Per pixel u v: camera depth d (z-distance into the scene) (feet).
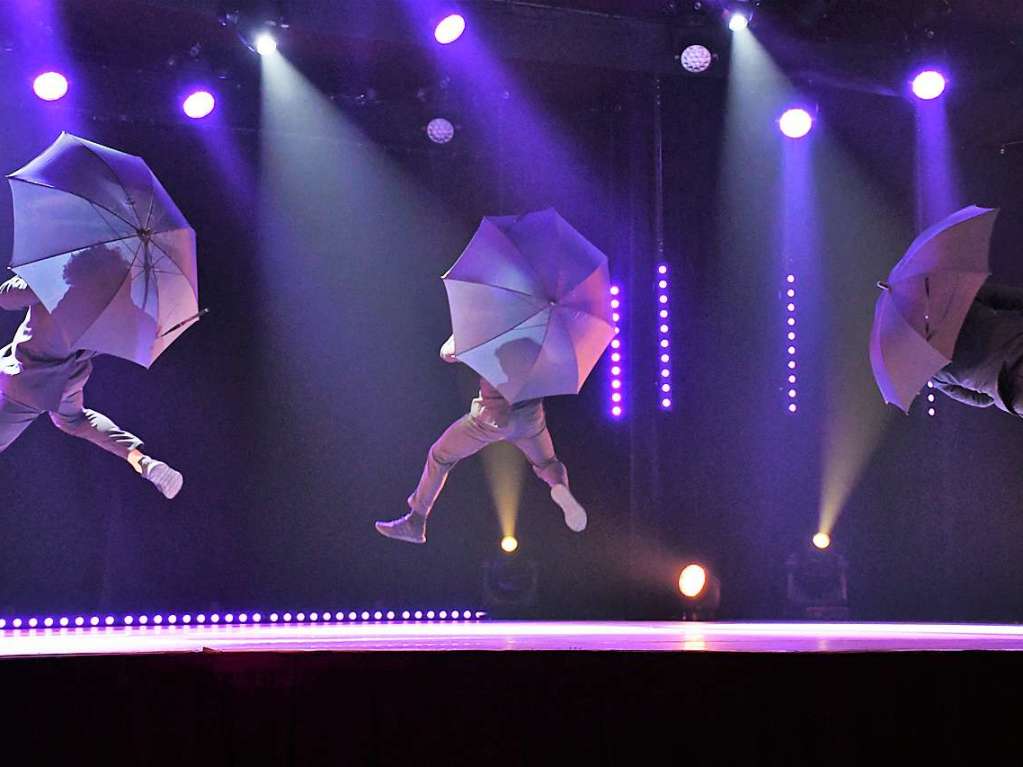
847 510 33.27
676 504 32.19
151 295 22.68
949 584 33.76
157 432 32.37
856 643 18.98
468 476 34.17
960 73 31.96
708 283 32.76
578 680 16.80
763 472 32.71
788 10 31.17
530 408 25.71
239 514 32.73
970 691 17.01
